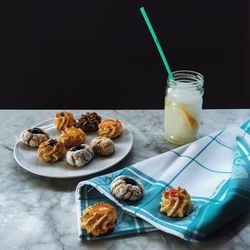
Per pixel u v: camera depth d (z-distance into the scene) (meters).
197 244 0.81
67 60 2.05
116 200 0.89
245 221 0.86
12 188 0.98
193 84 1.13
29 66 2.06
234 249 0.79
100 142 1.06
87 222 0.81
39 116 1.30
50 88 2.11
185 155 1.02
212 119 1.28
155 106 2.15
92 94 2.13
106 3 1.94
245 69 2.11
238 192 0.85
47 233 0.83
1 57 2.03
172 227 0.80
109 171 1.04
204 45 2.04
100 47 2.03
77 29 1.99
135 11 1.96
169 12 1.97
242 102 2.19
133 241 0.81
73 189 0.97
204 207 0.84
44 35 1.99
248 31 2.03
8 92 2.11
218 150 1.05
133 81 2.10
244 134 1.04
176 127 1.14
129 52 2.04
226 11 1.98
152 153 1.11
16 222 0.86
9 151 1.12
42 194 0.95
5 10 1.94
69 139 1.10
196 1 1.95
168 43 2.03
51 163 1.04
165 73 2.08
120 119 1.28
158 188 0.93
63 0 1.93
